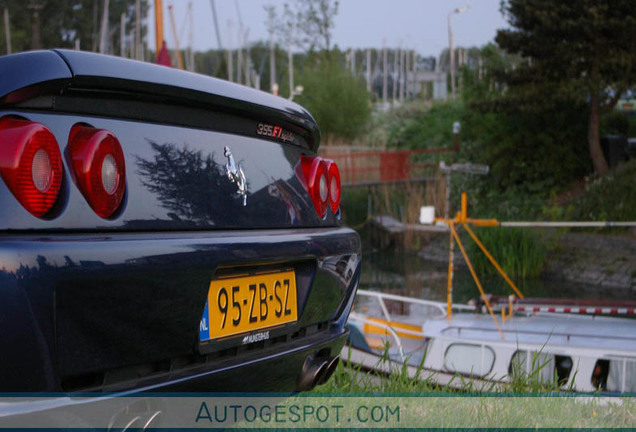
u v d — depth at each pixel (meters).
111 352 1.54
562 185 26.14
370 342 8.84
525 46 25.64
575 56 24.17
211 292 1.81
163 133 1.78
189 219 1.78
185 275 1.68
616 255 20.39
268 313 2.03
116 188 1.59
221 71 63.81
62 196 1.51
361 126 42.41
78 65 1.58
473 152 30.38
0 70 1.50
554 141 26.62
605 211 22.73
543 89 25.25
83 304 1.47
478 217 25.06
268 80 68.19
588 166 26.11
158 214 1.70
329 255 2.30
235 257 1.84
